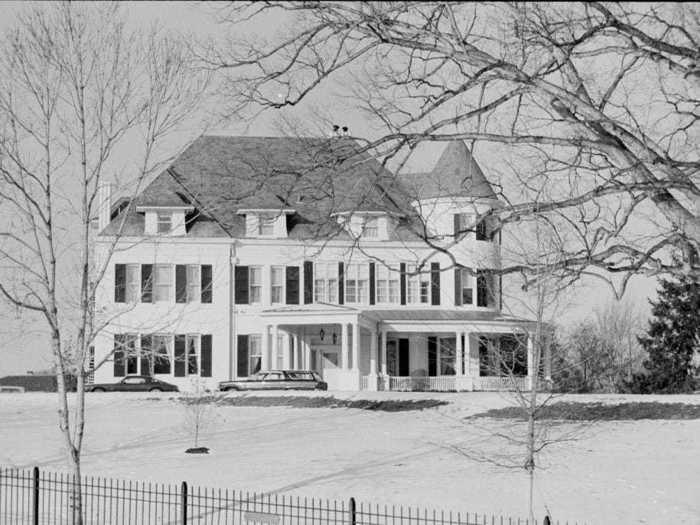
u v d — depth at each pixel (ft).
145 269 201.87
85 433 139.85
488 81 52.95
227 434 137.28
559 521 78.59
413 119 54.85
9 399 182.80
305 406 161.68
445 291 207.51
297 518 74.74
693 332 207.92
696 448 109.81
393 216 56.95
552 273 55.26
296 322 199.41
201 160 211.61
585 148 57.36
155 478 102.37
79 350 81.71
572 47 50.37
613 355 250.57
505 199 63.67
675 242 52.01
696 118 57.36
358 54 54.24
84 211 77.25
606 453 108.68
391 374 212.23
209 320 205.16
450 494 89.40
